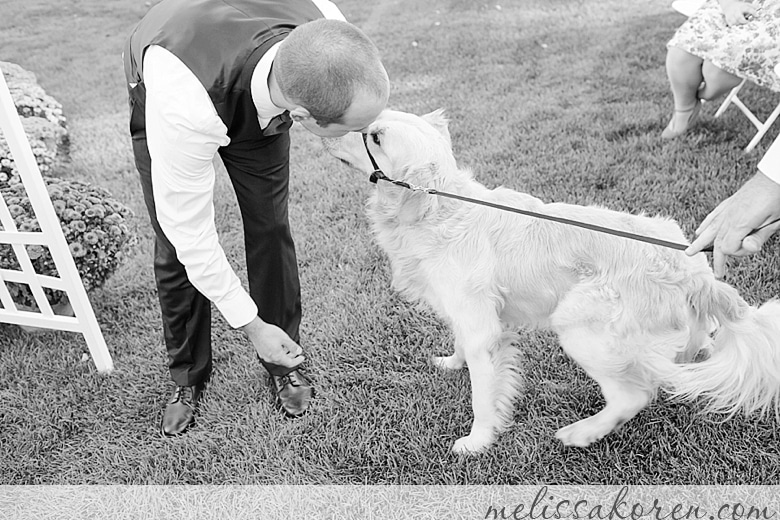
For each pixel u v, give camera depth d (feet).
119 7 29.89
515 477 8.64
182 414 9.82
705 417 9.04
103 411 10.12
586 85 18.30
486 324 8.63
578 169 14.47
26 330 11.83
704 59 13.56
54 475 9.21
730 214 6.84
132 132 7.96
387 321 11.16
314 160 16.39
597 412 9.36
